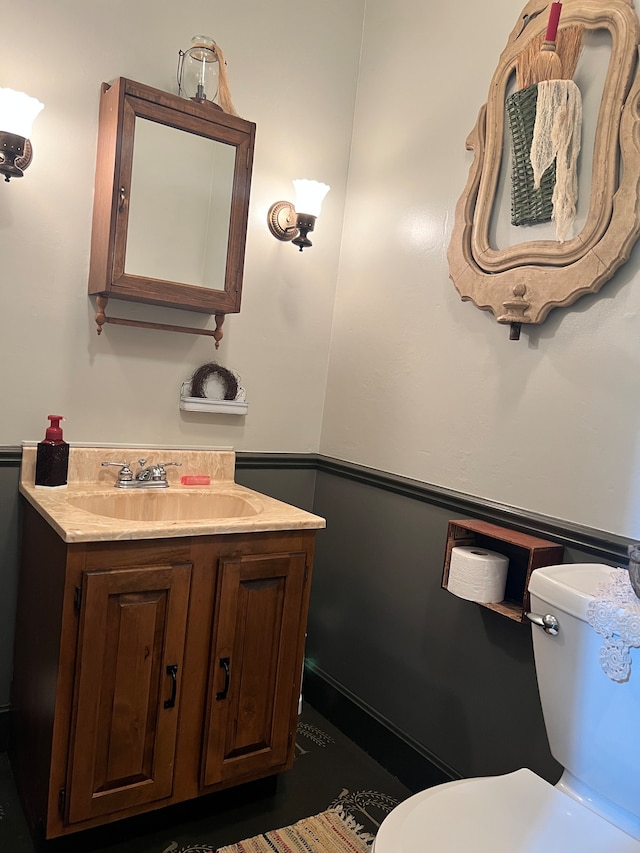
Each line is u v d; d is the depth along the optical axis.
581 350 1.47
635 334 1.36
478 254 1.69
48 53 1.71
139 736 1.44
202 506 1.90
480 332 1.73
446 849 0.98
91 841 1.49
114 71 1.81
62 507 1.51
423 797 1.11
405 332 1.98
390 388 2.03
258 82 2.05
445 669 1.77
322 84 2.18
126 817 1.47
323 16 2.16
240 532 1.52
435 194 1.90
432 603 1.82
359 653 2.08
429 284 1.90
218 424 2.10
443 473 1.83
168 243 1.78
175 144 1.75
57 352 1.80
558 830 1.05
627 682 1.09
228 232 1.85
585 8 1.46
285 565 1.60
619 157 1.40
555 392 1.53
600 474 1.42
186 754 1.52
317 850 1.55
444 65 1.89
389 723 1.94
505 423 1.65
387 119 2.11
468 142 1.75
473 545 1.67
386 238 2.08
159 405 1.98
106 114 1.73
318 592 2.29
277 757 1.67
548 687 1.24
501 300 1.61
